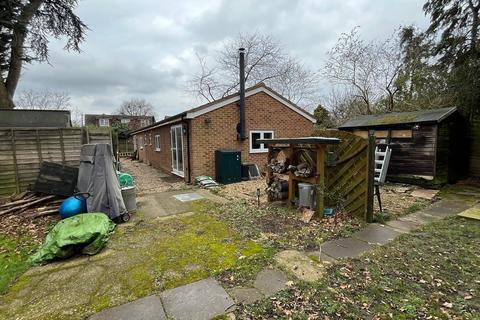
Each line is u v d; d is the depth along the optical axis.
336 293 2.54
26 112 7.62
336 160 5.02
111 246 3.77
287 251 3.50
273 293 2.56
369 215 4.61
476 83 7.14
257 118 10.30
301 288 2.64
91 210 4.59
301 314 2.25
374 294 2.52
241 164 9.49
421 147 7.62
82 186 5.09
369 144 4.55
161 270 3.05
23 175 6.23
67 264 3.24
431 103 11.56
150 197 6.99
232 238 3.99
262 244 3.74
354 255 3.37
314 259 3.26
